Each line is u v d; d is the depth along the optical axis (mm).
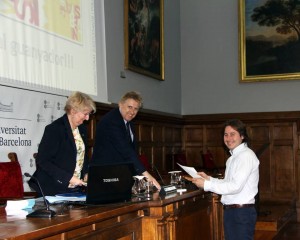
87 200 3086
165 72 10781
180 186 4543
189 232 4215
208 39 11719
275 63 11148
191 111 11766
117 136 4348
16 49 5434
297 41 11016
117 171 3270
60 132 3525
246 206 4051
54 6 6246
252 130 11234
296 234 8297
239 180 3930
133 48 8977
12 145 5406
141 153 9141
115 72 8312
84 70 6980
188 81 11812
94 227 2787
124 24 8656
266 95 11219
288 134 10953
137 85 9242
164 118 10250
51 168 3385
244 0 11391
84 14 7074
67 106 3572
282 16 11125
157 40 10195
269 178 11039
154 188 4184
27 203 2971
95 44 7383
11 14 5359
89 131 7355
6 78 5250
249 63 11320
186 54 11852
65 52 6480
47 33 6062
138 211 3436
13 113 5438
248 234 4062
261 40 11258
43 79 5941
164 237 3506
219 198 5082
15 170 4867
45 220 2500
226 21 11594
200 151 10773
